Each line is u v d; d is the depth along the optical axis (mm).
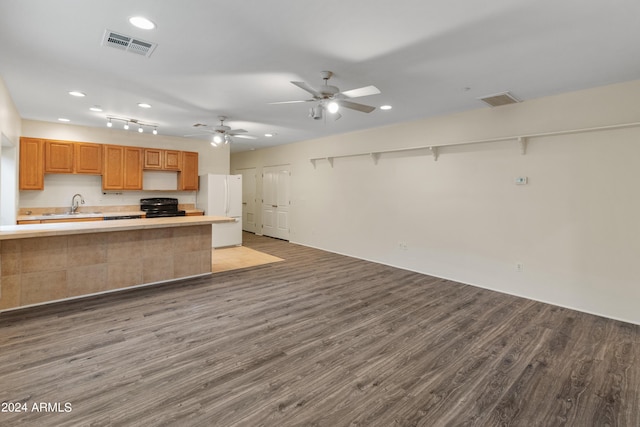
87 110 4602
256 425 1765
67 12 2098
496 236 4234
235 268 5207
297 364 2387
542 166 3818
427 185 5000
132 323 3041
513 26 2260
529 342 2793
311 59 2826
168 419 1788
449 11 2082
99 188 6035
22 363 2320
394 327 3053
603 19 2160
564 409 1946
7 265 3262
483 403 1989
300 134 6508
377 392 2076
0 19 2184
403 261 5363
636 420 1856
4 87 3447
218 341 2717
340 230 6488
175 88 3613
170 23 2242
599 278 3443
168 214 6383
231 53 2715
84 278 3719
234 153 9992
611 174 3354
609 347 2719
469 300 3846
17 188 4789
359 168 6074
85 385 2078
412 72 3100
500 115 4145
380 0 1962
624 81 3250
